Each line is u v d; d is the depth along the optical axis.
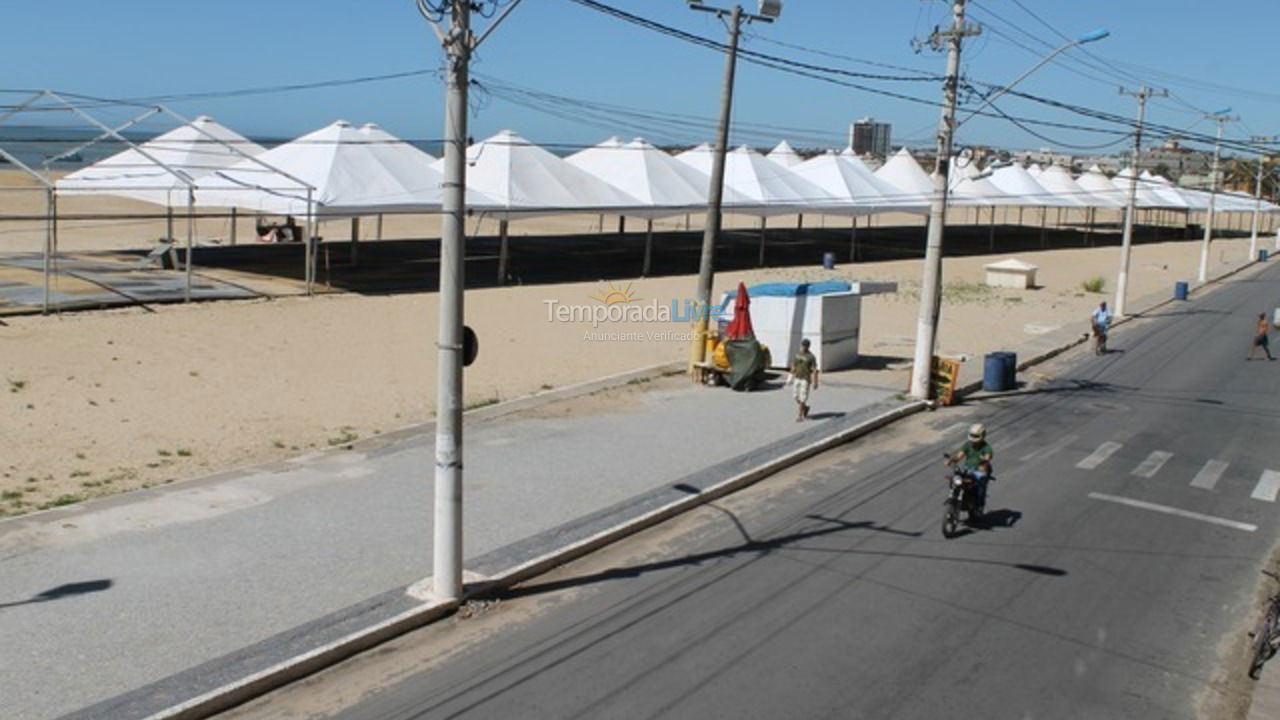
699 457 17.08
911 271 53.34
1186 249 84.56
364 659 9.68
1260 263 74.75
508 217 38.69
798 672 9.52
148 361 21.94
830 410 21.17
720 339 23.92
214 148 44.25
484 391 21.77
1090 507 15.41
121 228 53.06
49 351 21.95
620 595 11.38
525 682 9.24
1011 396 24.47
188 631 9.83
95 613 10.14
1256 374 28.78
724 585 11.73
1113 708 9.12
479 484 15.08
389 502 14.00
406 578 11.35
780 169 55.81
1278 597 10.34
